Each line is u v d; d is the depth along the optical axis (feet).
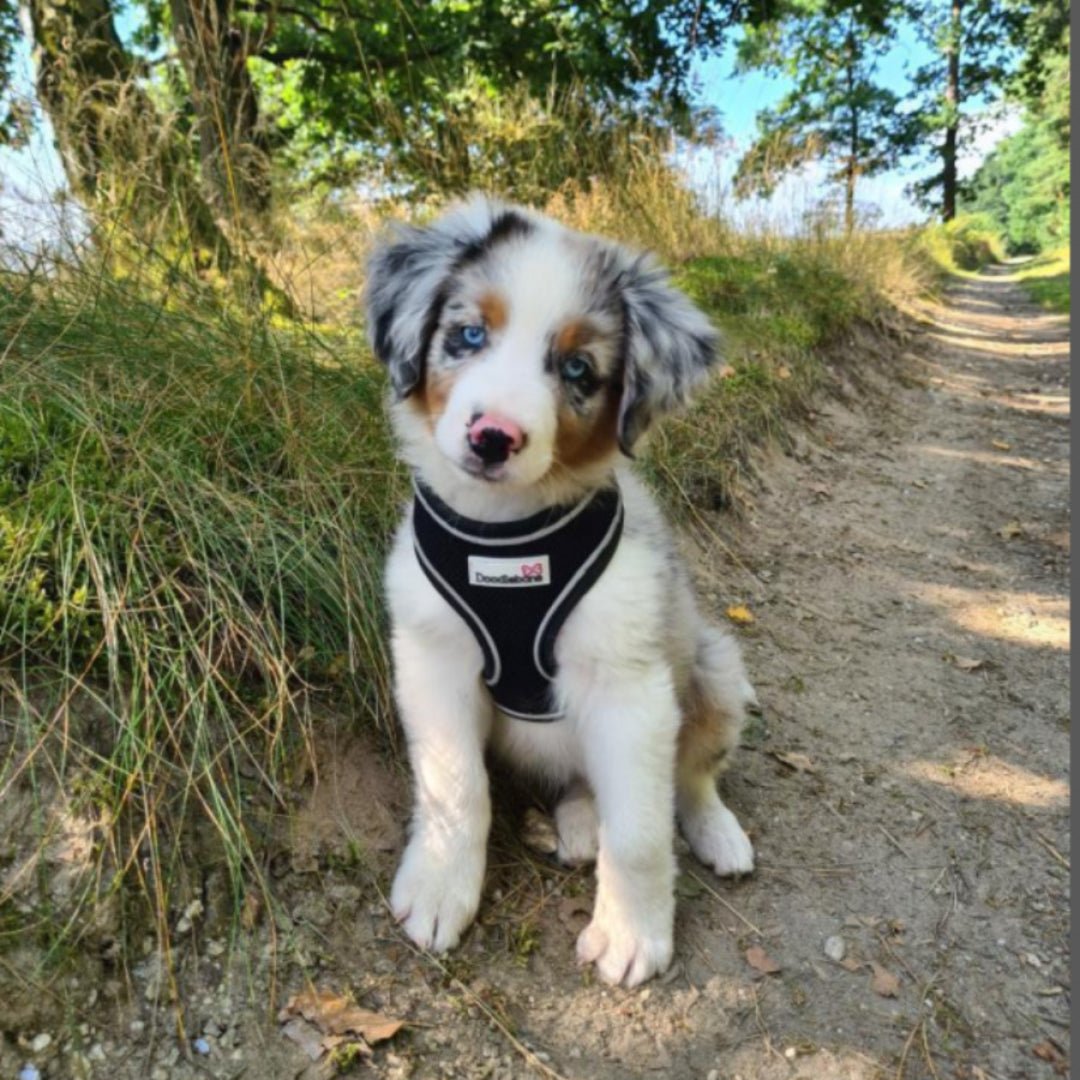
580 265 1.67
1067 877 2.04
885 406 6.15
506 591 1.60
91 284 2.31
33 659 1.63
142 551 1.79
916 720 2.63
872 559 3.76
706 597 3.15
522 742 1.90
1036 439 5.76
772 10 9.12
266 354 2.44
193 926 1.54
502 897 1.80
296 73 9.34
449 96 7.16
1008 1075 1.57
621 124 6.14
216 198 2.97
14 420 1.93
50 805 1.51
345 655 1.96
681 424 3.78
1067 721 2.68
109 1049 1.40
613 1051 1.55
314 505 2.10
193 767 1.60
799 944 1.79
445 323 1.66
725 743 1.95
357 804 1.82
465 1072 1.48
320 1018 1.50
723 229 6.70
